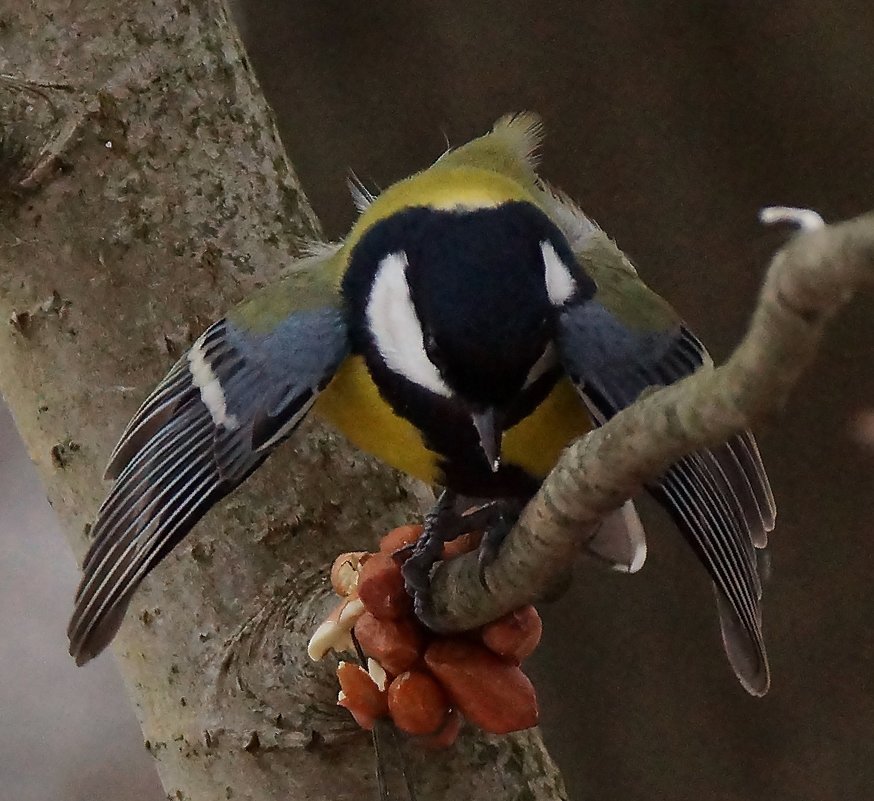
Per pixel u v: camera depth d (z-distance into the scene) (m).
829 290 1.69
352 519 4.26
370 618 3.69
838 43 7.69
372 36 8.74
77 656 3.79
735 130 8.11
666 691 9.06
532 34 8.45
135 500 3.94
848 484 8.41
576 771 9.30
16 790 8.36
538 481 3.98
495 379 3.59
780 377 1.88
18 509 8.88
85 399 4.31
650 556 8.87
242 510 4.19
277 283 4.24
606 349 3.78
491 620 3.46
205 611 4.12
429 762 3.89
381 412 3.95
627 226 8.45
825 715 8.73
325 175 8.99
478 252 3.63
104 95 4.46
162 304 4.36
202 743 4.05
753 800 8.93
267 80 9.00
